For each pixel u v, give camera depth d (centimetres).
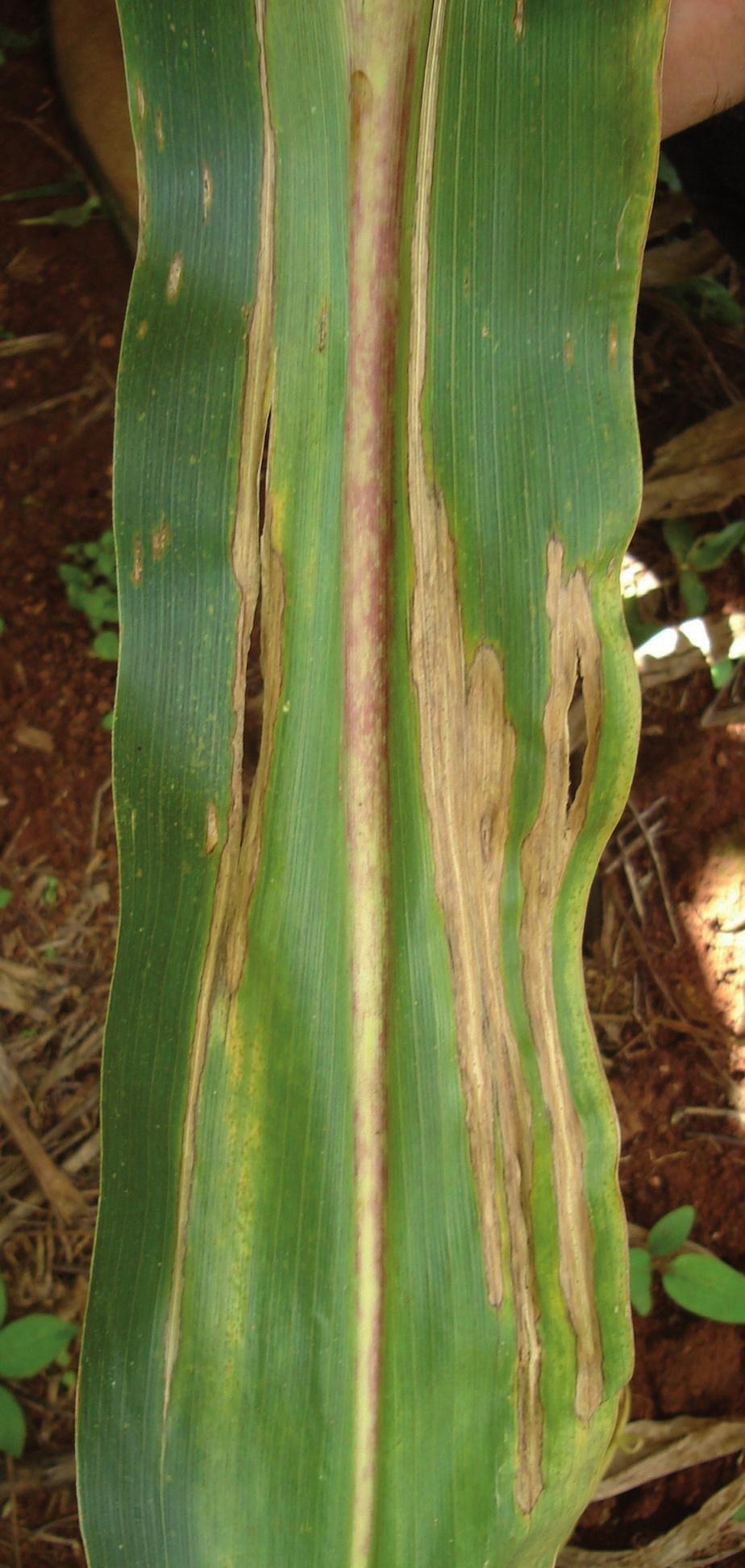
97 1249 23
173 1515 23
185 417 23
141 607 23
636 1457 41
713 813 47
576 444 24
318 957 24
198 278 23
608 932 46
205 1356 23
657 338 51
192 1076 23
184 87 23
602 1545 41
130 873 23
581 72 23
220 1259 23
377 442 23
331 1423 23
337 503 23
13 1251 42
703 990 46
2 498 47
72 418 48
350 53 23
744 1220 45
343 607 23
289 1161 23
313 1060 23
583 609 24
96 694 46
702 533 48
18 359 48
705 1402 43
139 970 23
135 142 23
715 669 48
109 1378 23
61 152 50
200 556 23
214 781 24
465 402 24
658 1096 45
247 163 23
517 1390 24
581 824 25
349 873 23
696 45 33
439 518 24
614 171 24
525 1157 24
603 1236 25
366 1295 23
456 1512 23
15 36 52
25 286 49
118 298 49
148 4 22
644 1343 43
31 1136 43
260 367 23
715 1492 42
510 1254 24
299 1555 23
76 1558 40
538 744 24
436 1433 23
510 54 23
